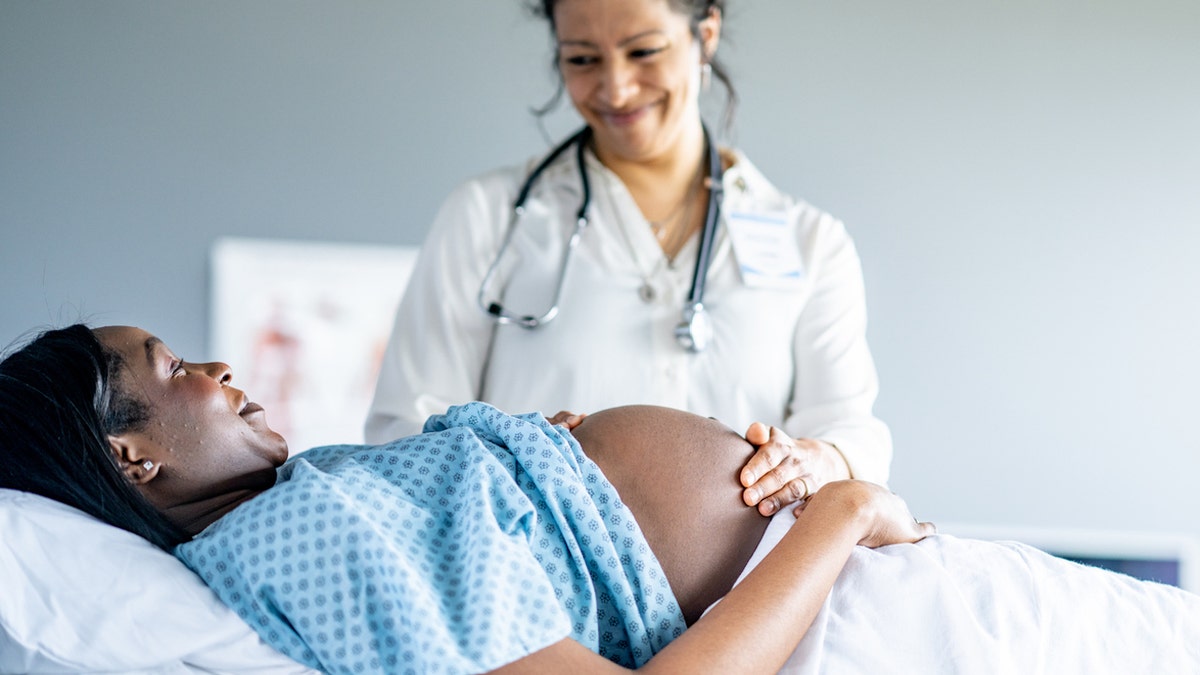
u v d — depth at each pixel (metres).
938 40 2.73
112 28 2.53
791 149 2.71
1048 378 2.74
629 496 1.20
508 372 1.75
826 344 1.77
